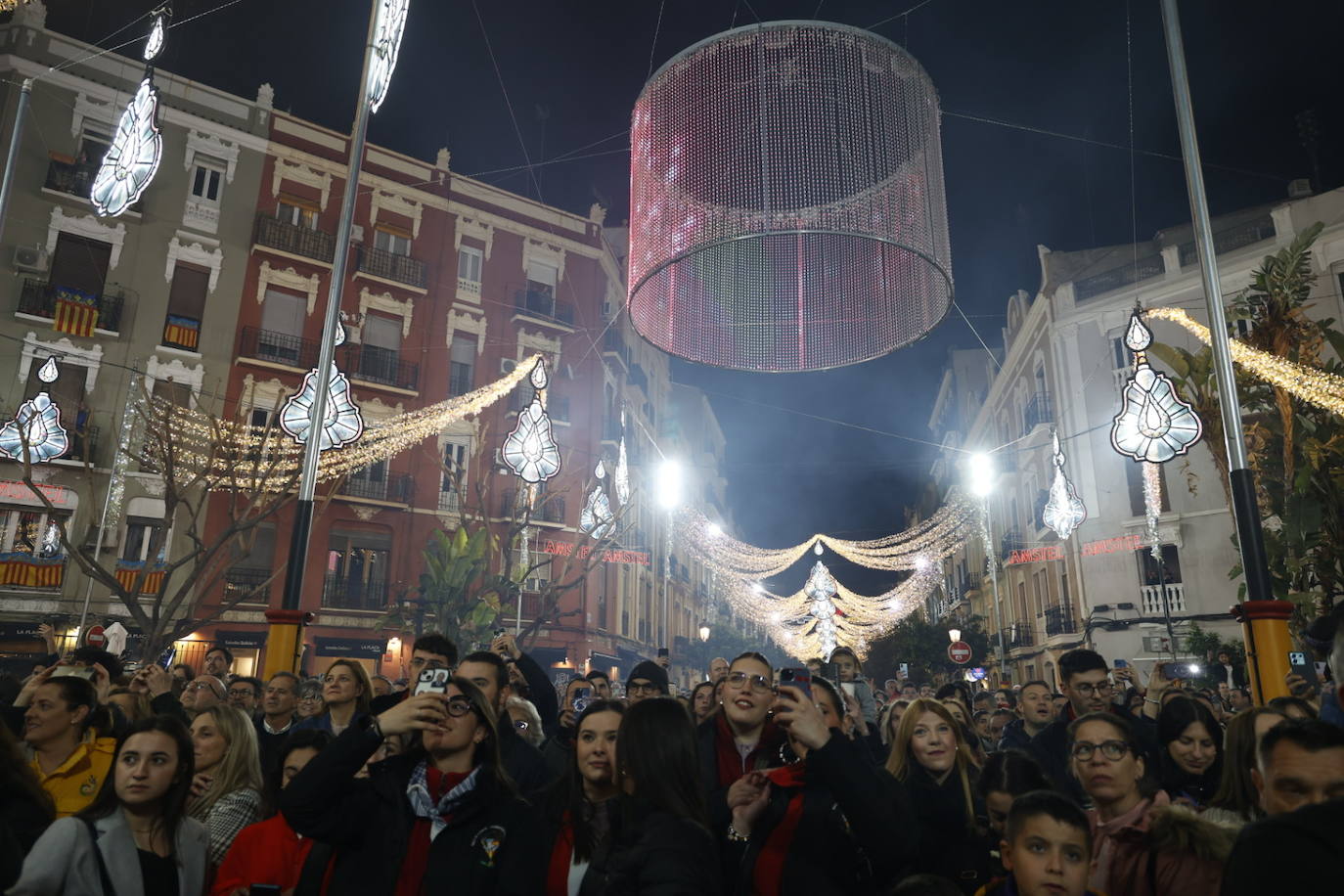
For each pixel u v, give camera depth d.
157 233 25.80
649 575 40.97
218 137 27.19
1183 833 3.05
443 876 3.06
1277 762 2.11
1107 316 28.06
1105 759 3.56
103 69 25.39
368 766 3.49
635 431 38.84
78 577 23.14
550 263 33.25
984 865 4.05
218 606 18.08
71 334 24.00
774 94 4.56
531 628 22.75
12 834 2.49
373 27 9.80
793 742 3.64
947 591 54.31
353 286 28.80
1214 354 7.14
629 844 2.92
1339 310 23.09
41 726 4.20
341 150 29.55
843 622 38.91
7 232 23.47
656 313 5.52
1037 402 30.97
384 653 27.33
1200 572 25.00
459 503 29.38
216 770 4.54
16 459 14.00
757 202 4.43
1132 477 26.98
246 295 27.02
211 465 19.22
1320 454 11.34
